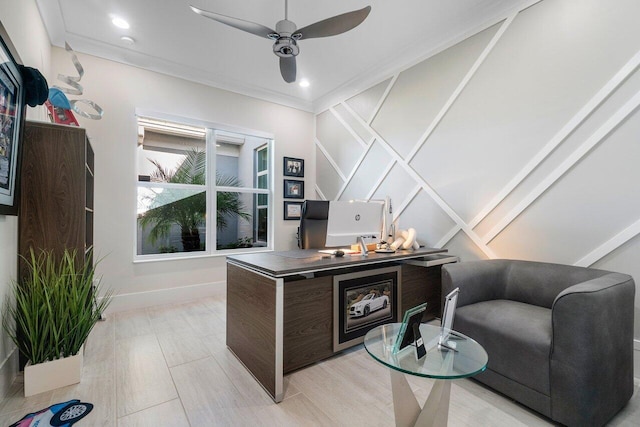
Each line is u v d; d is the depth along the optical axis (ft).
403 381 4.31
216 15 6.75
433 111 10.50
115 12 8.75
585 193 7.00
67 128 6.82
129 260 11.03
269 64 11.87
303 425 4.98
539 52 7.78
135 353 7.47
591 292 4.65
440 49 10.26
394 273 8.52
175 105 12.10
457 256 9.72
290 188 15.56
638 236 6.26
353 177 13.97
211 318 10.01
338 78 13.21
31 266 6.30
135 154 11.18
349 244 7.93
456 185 9.79
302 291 6.65
